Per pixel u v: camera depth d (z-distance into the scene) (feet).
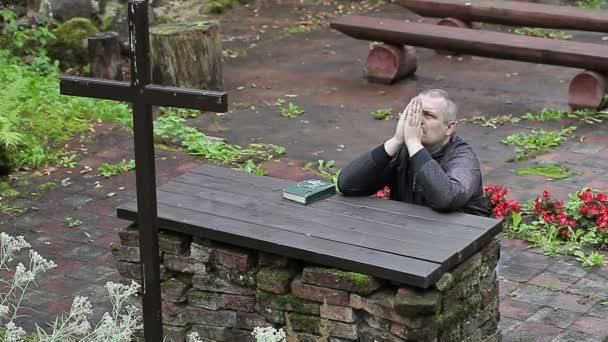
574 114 43.01
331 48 55.93
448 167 22.34
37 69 48.03
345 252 19.81
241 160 38.24
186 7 59.98
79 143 39.52
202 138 40.06
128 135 40.52
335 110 44.86
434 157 22.71
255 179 24.11
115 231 31.89
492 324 22.03
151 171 19.57
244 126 42.63
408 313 19.24
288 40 57.77
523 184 35.24
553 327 24.99
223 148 39.34
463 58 53.31
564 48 44.06
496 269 22.20
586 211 30.91
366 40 53.21
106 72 46.83
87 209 33.68
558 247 29.81
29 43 50.03
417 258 19.44
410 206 22.03
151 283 20.27
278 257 20.93
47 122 40.88
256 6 65.05
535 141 39.63
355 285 19.72
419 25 48.49
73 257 29.91
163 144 39.60
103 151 38.86
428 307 19.12
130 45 19.03
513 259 29.14
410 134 21.88
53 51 50.21
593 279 27.76
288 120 43.50
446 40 46.91
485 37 46.42
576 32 57.77
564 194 34.19
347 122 43.14
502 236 30.60
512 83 48.57
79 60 50.44
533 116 43.14
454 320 20.12
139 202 19.81
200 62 45.70
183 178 24.22
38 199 34.55
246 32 59.26
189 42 45.24
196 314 22.16
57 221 32.73
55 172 36.94
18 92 38.93
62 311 26.37
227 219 21.61
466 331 20.93
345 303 20.08
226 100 18.60
